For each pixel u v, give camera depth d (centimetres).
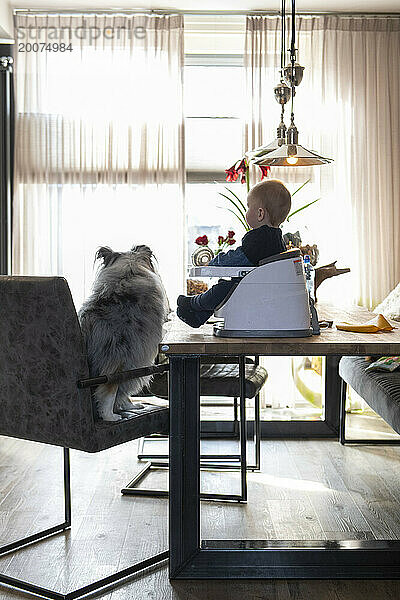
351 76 480
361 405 495
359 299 485
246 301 253
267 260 252
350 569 254
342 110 481
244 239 261
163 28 477
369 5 470
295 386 468
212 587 247
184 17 482
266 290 252
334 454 406
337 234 482
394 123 483
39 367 240
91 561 264
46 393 241
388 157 482
